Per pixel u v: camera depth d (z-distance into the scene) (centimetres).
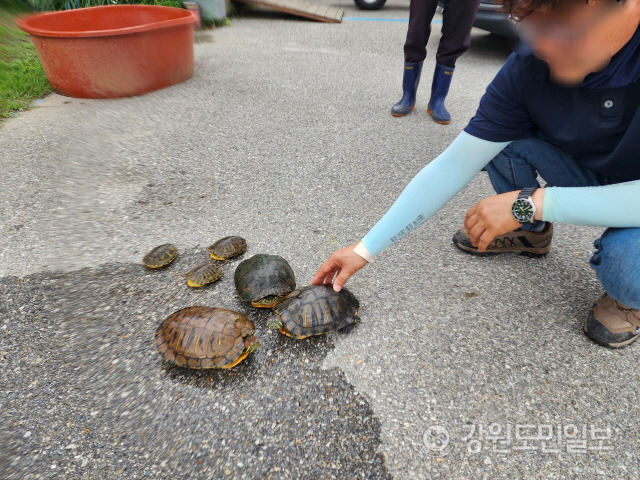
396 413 155
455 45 369
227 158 334
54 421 150
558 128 144
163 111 408
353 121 407
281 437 147
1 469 134
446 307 203
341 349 181
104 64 405
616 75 113
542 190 142
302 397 161
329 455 142
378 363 174
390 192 297
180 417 153
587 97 127
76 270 219
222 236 250
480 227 154
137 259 230
